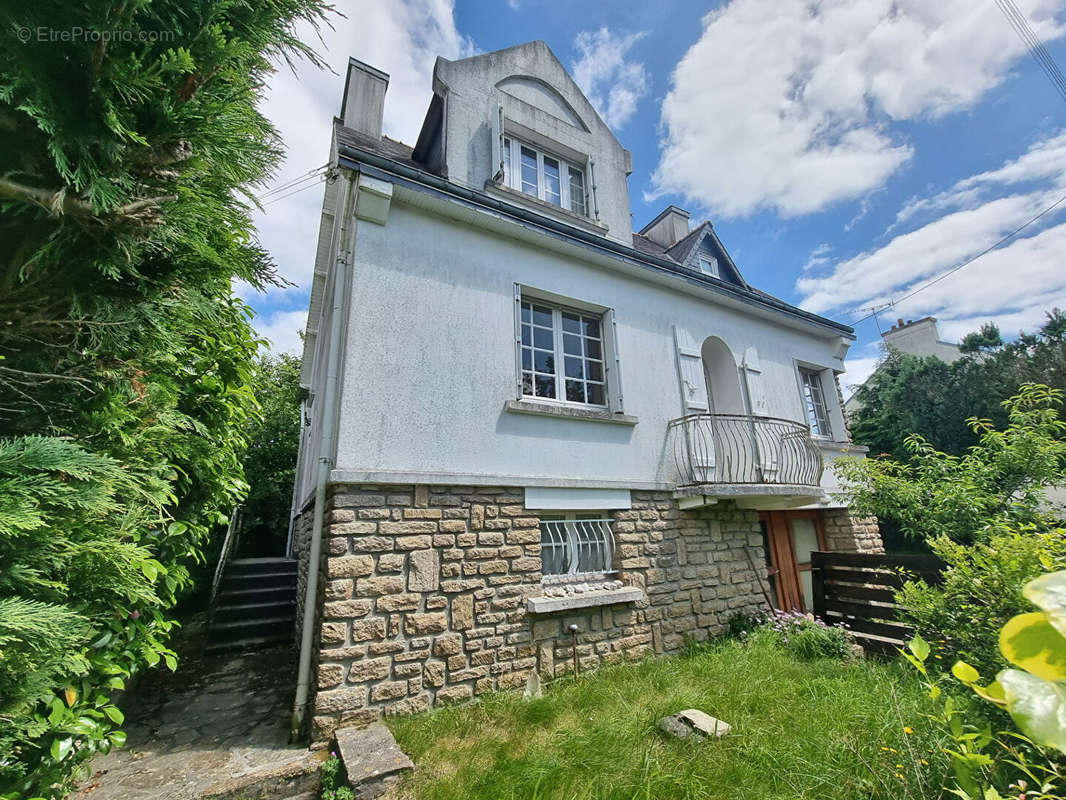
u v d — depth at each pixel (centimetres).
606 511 559
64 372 213
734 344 759
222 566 803
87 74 180
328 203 728
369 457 416
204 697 452
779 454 669
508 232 550
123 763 321
